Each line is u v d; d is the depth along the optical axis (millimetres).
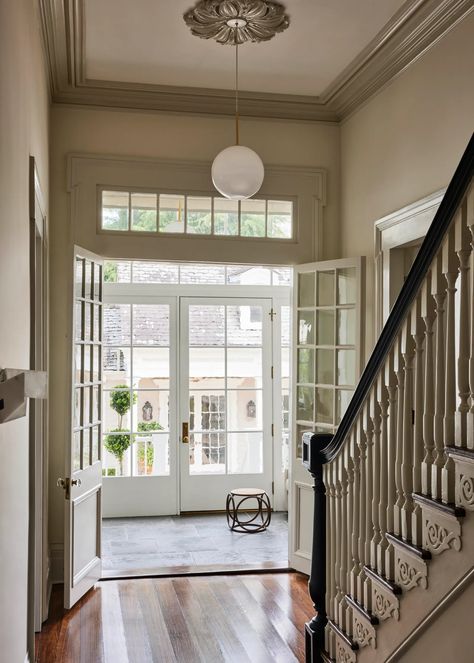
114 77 5324
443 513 2311
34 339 3340
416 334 2584
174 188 5723
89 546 5238
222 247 5820
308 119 5973
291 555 5688
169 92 5547
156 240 5703
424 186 4492
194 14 4297
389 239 4953
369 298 5379
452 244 2311
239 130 5855
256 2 4168
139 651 4109
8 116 2291
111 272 7688
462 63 4004
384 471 2893
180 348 7758
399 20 4332
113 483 7574
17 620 2742
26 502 3168
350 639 3189
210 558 6020
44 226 4566
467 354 2250
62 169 5555
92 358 5355
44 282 4727
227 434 7812
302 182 5945
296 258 5941
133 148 5676
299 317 5879
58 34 4559
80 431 5074
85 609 4801
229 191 4730
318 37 4660
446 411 2361
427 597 2469
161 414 7715
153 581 5398
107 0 4164
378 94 5211
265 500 7820
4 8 2131
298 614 4684
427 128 4445
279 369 7910
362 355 5258
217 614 4691
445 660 2342
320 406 5656
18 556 2754
